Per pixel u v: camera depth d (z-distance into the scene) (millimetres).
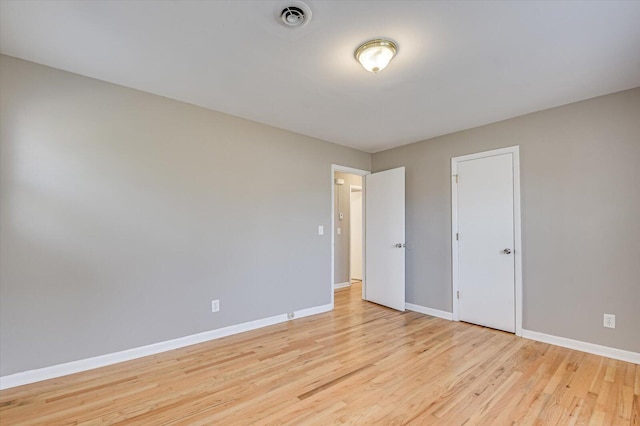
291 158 3857
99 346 2482
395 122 3514
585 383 2227
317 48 2078
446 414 1868
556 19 1763
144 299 2709
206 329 3070
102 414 1855
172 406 1942
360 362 2578
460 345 2949
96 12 1725
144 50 2115
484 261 3520
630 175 2627
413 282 4258
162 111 2854
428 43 2006
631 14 1709
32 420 1795
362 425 1766
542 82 2535
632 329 2582
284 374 2365
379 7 1676
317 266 4121
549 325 3018
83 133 2459
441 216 3961
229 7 1685
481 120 3424
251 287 3436
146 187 2748
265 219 3584
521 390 2135
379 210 4629
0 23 1816
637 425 1760
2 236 2143
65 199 2369
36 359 2232
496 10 1691
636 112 2613
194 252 3016
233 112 3244
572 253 2906
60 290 2330
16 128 2205
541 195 3111
